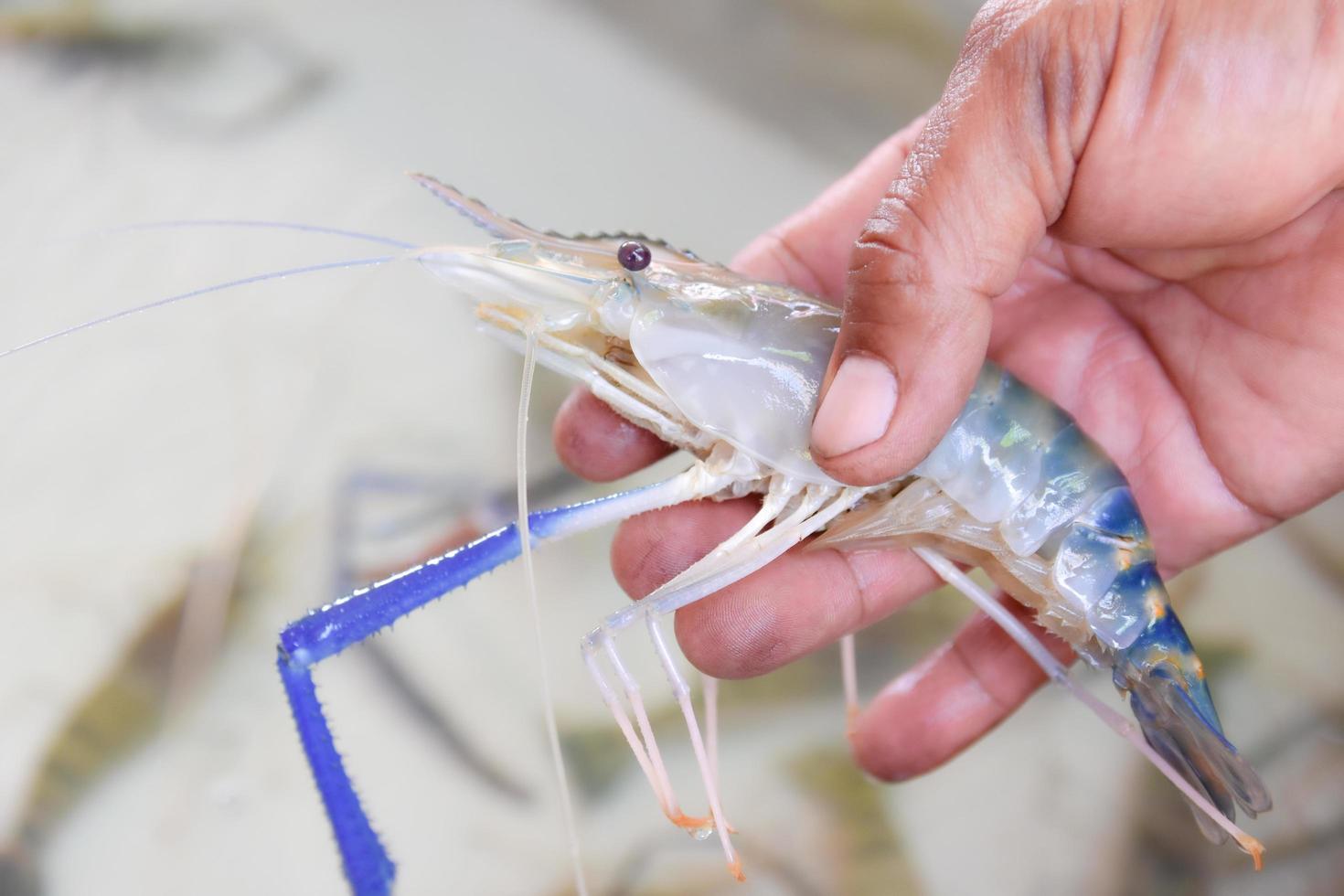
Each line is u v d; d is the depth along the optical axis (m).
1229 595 0.43
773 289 0.32
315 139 0.55
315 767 0.29
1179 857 0.40
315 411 0.46
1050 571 0.33
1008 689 0.36
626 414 0.33
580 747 0.41
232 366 0.47
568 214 0.51
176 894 0.38
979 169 0.29
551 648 0.42
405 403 0.46
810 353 0.32
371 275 0.50
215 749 0.40
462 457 0.45
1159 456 0.35
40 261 0.50
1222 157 0.29
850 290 0.29
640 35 0.59
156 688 0.41
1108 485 0.33
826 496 0.32
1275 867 0.39
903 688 0.36
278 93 0.57
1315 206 0.31
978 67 0.29
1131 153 0.29
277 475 0.44
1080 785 0.41
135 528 0.43
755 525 0.32
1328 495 0.34
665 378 0.32
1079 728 0.42
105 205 0.52
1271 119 0.29
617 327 0.32
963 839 0.40
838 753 0.41
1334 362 0.32
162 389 0.46
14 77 0.57
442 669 0.42
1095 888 0.39
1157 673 0.32
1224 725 0.41
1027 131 0.29
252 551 0.43
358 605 0.30
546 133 0.55
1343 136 0.29
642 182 0.53
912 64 0.55
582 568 0.43
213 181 0.53
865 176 0.37
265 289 0.49
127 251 0.50
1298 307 0.32
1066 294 0.36
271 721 0.40
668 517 0.33
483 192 0.52
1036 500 0.32
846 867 0.39
